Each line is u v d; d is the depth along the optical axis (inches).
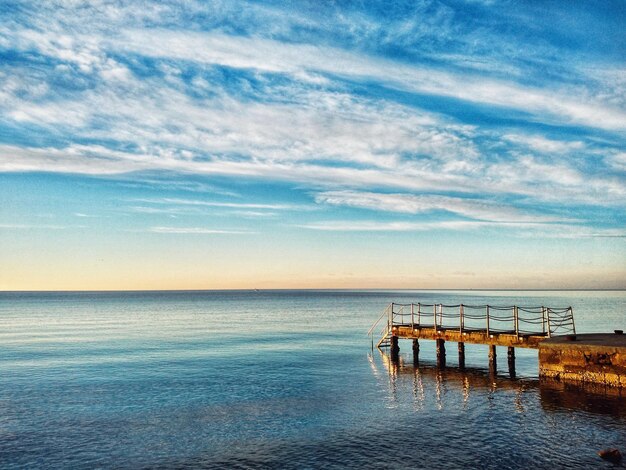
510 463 630.5
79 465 659.4
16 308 5349.4
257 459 668.1
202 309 5007.4
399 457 662.5
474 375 1251.8
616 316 3262.8
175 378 1235.9
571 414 824.9
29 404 977.5
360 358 1565.0
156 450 711.1
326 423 829.2
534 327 2571.4
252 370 1346.0
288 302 7037.4
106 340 2095.2
